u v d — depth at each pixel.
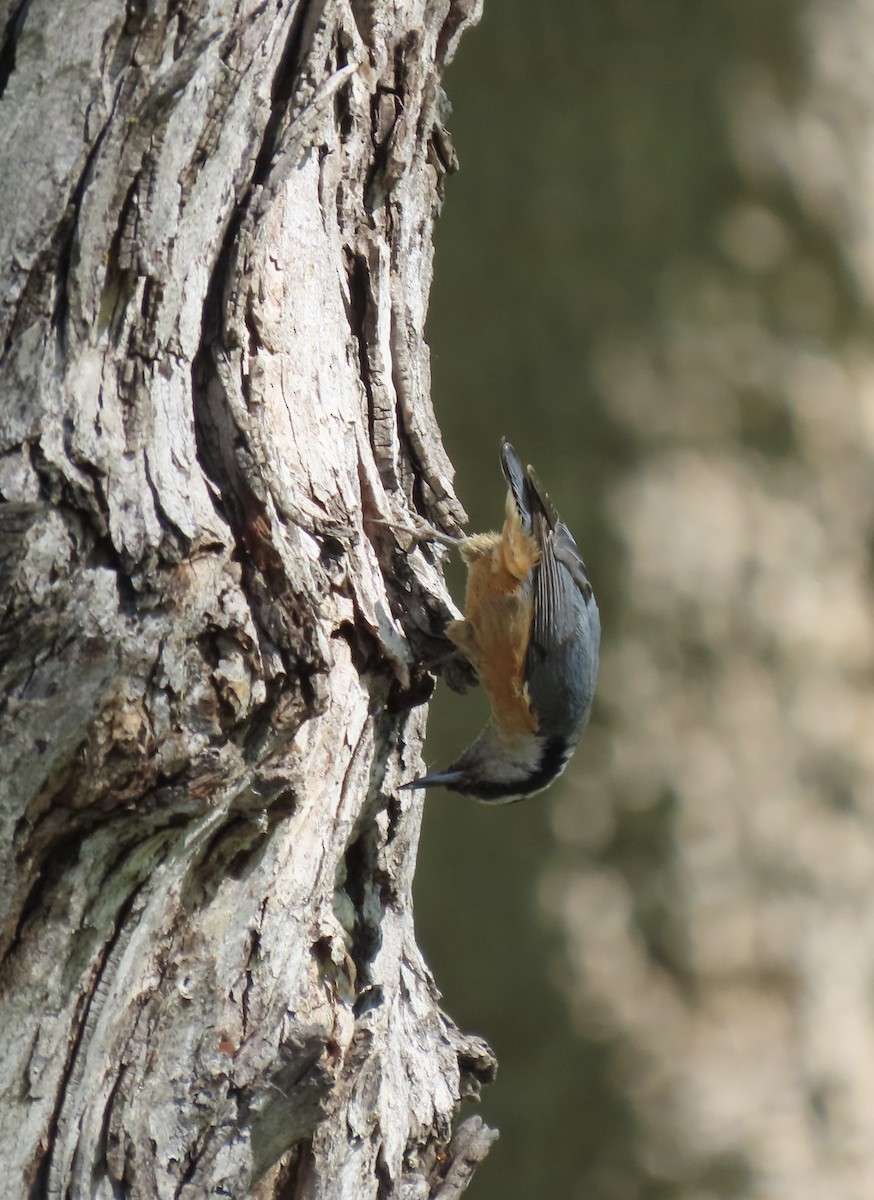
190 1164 7.12
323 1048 7.43
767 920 17.58
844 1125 17.41
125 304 6.74
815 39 17.77
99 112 6.66
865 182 18.00
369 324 8.76
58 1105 6.73
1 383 6.47
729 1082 17.23
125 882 6.71
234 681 6.62
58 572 6.27
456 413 17.89
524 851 17.64
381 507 8.63
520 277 17.88
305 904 7.54
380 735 8.57
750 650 17.72
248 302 7.40
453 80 17.94
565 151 17.83
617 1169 17.05
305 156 7.92
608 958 17.38
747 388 17.83
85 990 6.75
